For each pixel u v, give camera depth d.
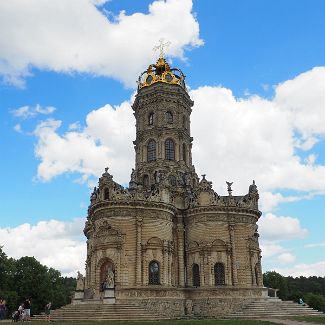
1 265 96.88
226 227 58.03
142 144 69.06
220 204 58.56
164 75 71.12
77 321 40.62
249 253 57.78
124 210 54.84
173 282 56.84
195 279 57.44
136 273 52.59
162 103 69.50
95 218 56.75
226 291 54.81
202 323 33.94
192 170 69.81
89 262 63.94
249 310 50.81
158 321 39.12
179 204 61.59
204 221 58.38
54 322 37.78
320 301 124.00
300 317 44.41
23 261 107.12
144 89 71.19
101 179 56.84
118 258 52.69
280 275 133.00
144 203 55.31
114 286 50.97
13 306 93.25
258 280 58.53
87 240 68.12
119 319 42.38
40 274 106.75
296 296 127.69
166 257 55.09
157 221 55.94
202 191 59.91
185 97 71.69
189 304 55.47
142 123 70.19
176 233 59.91
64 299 119.75
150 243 54.41
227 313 53.44
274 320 40.28
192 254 58.19
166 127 68.31
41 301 106.19
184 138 69.69
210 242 57.22
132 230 54.38
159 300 52.34
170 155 67.94
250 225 59.50
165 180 59.41
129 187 59.31
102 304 45.97
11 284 101.62
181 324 33.19
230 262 56.53
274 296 62.62
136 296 51.22
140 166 68.19
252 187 62.94
